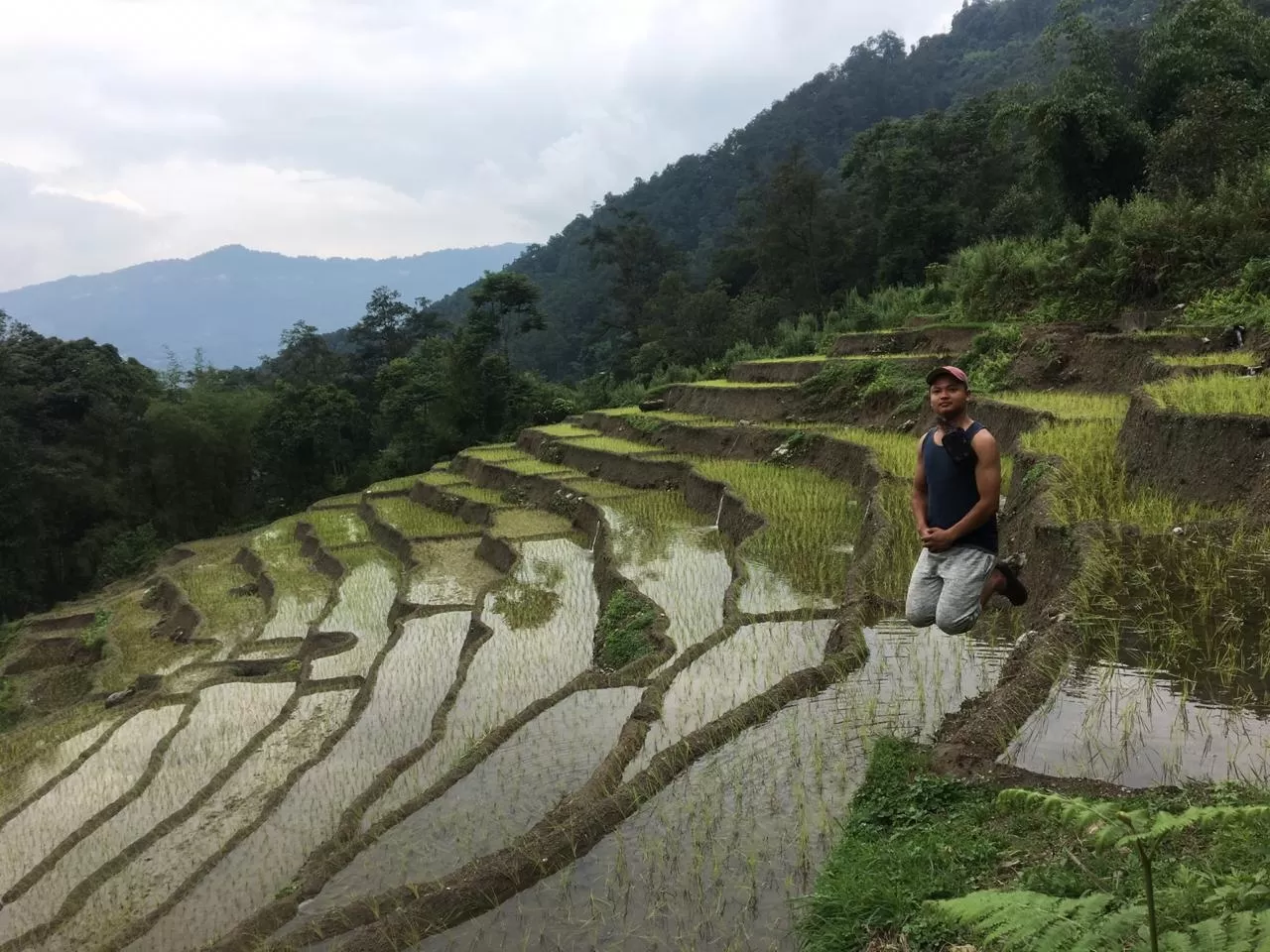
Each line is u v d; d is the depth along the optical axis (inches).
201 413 1700.3
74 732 598.9
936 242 1652.3
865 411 810.2
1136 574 280.1
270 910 236.2
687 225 4072.3
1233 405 367.9
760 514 593.0
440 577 766.5
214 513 1766.7
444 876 232.5
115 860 370.6
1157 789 174.4
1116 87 1000.9
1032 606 316.2
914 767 209.8
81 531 1594.5
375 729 447.2
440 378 1829.5
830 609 401.1
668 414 1146.0
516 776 295.0
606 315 2997.0
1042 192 1074.1
